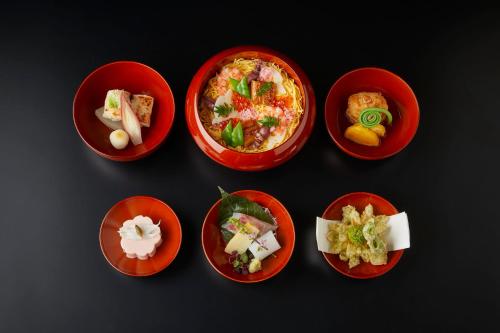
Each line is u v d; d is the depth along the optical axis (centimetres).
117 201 75
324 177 77
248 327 71
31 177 76
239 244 71
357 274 70
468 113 79
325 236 71
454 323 72
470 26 82
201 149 74
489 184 77
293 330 71
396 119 77
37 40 80
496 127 79
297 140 72
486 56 81
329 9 82
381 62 80
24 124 77
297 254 74
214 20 81
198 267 73
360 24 81
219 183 76
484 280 74
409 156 78
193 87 74
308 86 75
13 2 81
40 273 73
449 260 74
